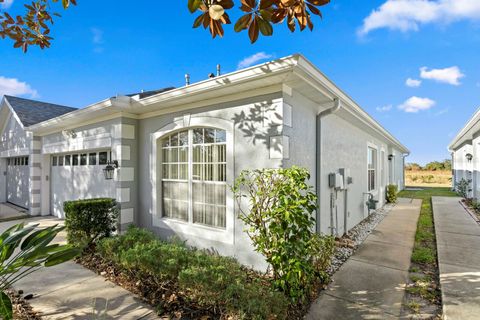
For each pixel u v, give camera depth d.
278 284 3.19
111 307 3.29
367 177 9.31
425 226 7.56
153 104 5.46
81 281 4.05
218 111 4.88
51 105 12.76
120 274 4.20
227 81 4.13
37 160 9.79
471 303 3.21
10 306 2.68
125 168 6.22
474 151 11.52
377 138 11.03
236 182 4.25
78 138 7.77
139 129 6.49
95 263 4.71
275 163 4.07
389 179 15.03
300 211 3.23
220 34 2.47
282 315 2.86
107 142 6.62
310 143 5.04
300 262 3.15
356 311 3.21
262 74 3.78
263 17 2.30
